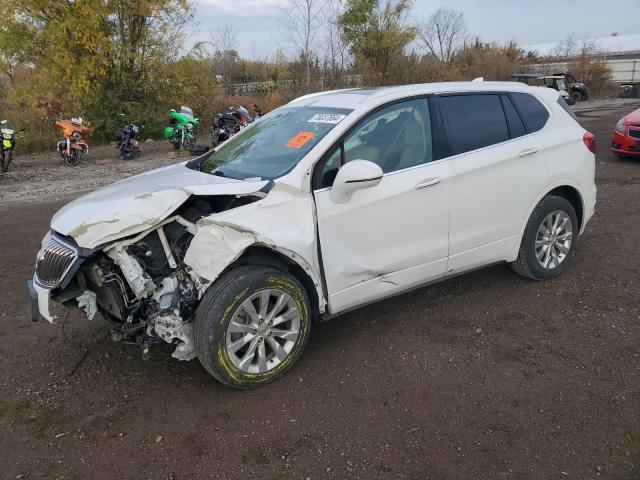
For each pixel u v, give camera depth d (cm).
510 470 272
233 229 319
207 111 1962
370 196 369
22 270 569
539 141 462
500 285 490
